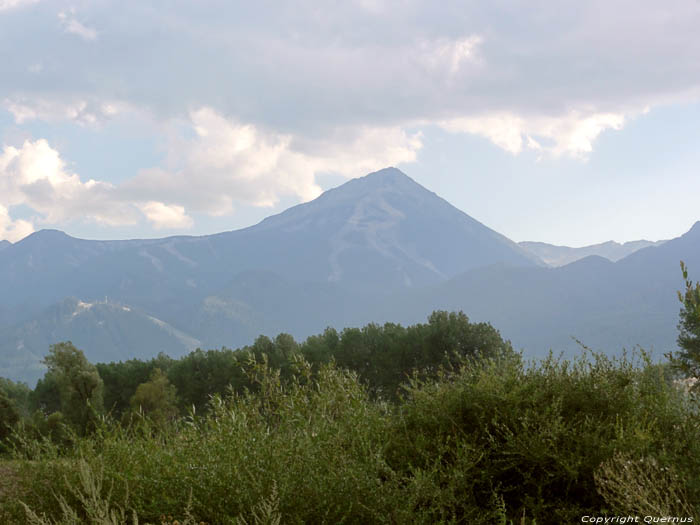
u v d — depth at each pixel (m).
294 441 3.61
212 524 3.10
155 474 3.44
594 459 3.25
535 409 3.71
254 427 3.88
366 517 3.10
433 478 3.29
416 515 3.06
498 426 3.67
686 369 3.38
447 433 3.90
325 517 2.98
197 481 3.25
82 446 3.97
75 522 2.96
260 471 3.27
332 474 3.22
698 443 3.28
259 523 2.90
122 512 2.94
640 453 3.22
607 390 3.89
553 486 3.40
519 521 3.22
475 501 3.35
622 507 2.96
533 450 3.34
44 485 3.58
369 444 3.53
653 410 3.65
